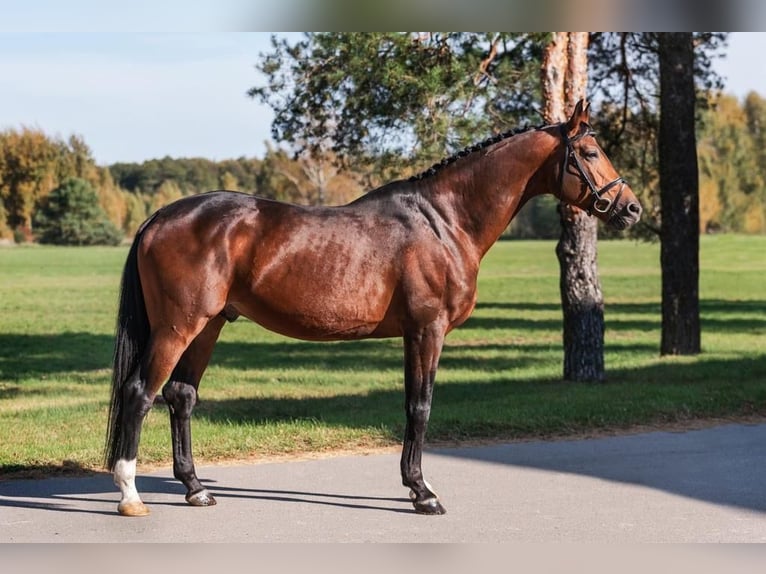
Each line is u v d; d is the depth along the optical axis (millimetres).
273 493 6969
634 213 6430
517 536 5941
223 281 6172
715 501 6750
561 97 11836
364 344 20141
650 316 24969
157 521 6223
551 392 11352
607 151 16672
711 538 5910
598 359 12516
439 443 8812
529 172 6520
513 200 6543
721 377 12734
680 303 15898
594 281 12508
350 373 15219
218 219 6199
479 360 16453
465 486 7188
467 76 12039
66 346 19516
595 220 12469
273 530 6039
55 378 14617
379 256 6285
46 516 6328
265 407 10781
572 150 6438
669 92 15430
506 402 10562
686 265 15875
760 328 21281
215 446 8344
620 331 21344
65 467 7727
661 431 9336
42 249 45281
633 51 16188
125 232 48688
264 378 14562
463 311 6461
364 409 10648
